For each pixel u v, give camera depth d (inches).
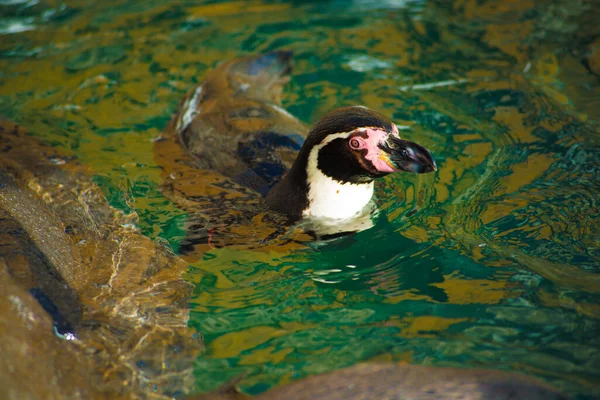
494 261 297.0
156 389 238.4
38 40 524.4
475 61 472.4
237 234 328.2
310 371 245.1
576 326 252.5
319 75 470.0
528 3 534.3
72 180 368.8
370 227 333.1
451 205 341.1
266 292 293.0
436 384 219.0
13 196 328.8
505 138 390.9
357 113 317.4
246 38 516.4
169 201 352.2
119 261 308.2
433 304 275.0
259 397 223.0
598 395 219.0
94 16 555.5
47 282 266.4
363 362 243.9
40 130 418.0
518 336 251.0
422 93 443.2
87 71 482.0
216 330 270.4
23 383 204.1
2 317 221.5
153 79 470.6
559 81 439.5
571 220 316.5
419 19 531.5
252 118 391.5
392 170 309.4
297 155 358.9
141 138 411.2
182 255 317.1
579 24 499.8
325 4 560.4
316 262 311.7
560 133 388.8
